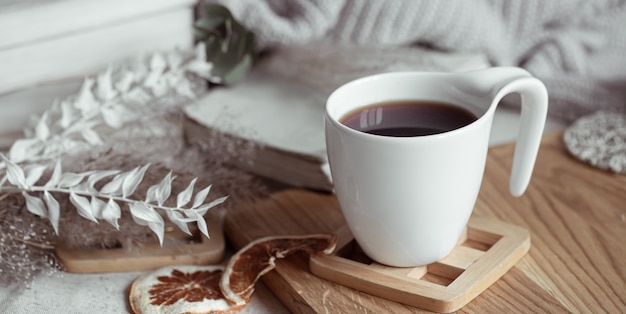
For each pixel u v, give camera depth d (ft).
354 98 2.16
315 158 2.41
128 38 2.67
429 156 1.97
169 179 2.10
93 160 2.28
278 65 2.86
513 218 2.35
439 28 2.78
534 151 2.14
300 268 2.20
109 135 2.52
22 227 2.17
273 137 2.51
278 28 2.78
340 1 2.78
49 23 2.53
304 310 2.12
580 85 2.82
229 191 2.37
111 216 2.10
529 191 2.44
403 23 2.77
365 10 2.78
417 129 2.10
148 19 2.68
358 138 1.98
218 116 2.57
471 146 2.00
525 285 2.14
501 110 2.85
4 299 2.20
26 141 2.29
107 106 2.42
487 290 2.13
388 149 1.96
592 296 2.10
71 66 2.61
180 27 2.76
